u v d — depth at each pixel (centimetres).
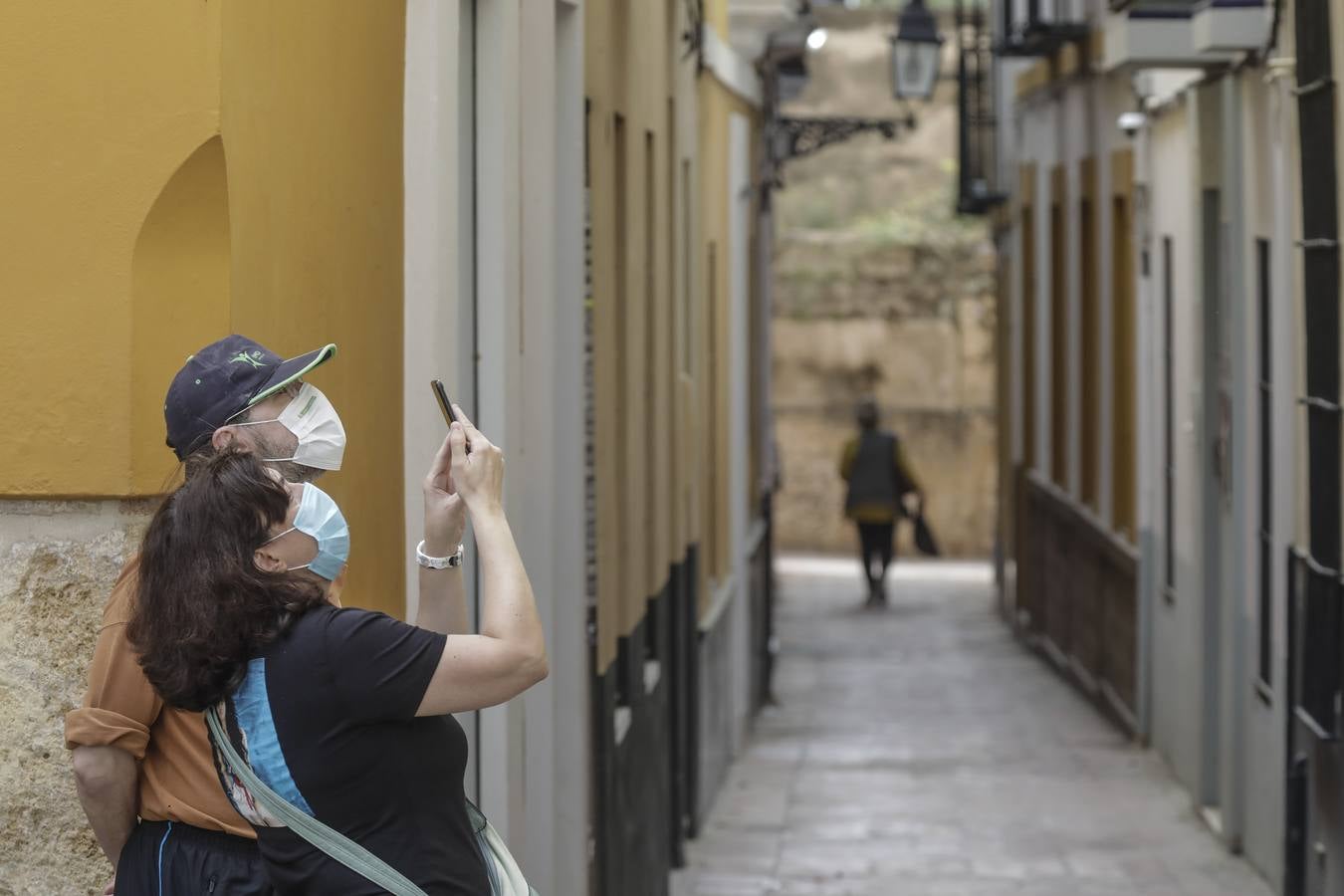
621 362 884
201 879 333
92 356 377
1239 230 1129
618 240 879
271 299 399
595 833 782
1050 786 1355
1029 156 2131
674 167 1086
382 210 489
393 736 325
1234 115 1129
